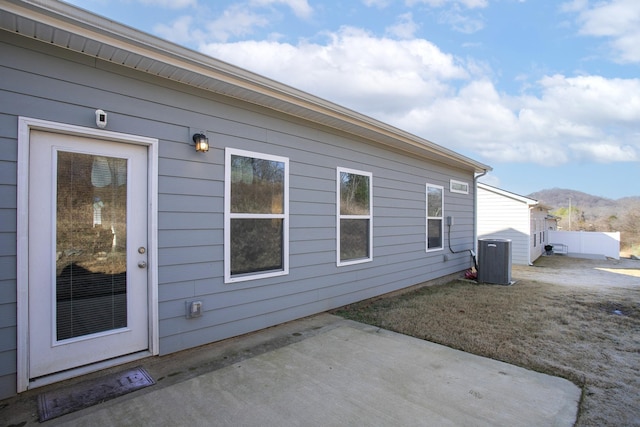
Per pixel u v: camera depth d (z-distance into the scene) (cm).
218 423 220
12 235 247
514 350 359
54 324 270
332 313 497
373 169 590
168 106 329
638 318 491
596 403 254
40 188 264
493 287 744
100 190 295
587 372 308
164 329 325
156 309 319
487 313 509
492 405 246
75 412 229
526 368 315
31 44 255
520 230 1289
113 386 265
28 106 253
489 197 1353
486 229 1360
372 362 320
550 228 2048
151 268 317
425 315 492
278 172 432
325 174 498
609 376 300
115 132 295
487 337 400
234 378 283
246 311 394
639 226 2919
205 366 305
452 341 384
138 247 315
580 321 473
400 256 659
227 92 366
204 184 355
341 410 237
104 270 296
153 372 291
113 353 300
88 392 255
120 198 305
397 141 595
